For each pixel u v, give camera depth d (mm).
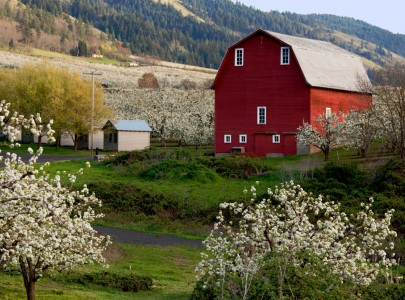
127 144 91938
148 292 28234
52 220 19062
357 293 20797
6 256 18344
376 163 53125
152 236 44250
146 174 58062
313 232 21125
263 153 71812
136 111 115500
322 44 83750
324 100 71875
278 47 71500
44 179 19406
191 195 51406
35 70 98812
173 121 93062
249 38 72625
